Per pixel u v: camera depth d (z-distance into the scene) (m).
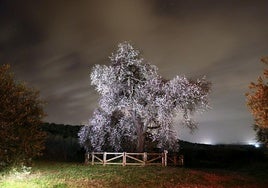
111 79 31.38
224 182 23.52
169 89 30.45
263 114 13.31
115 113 32.59
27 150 17.77
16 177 20.20
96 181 21.17
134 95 31.42
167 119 29.77
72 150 38.59
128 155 30.05
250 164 34.84
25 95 17.88
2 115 16.48
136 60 31.45
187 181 22.50
